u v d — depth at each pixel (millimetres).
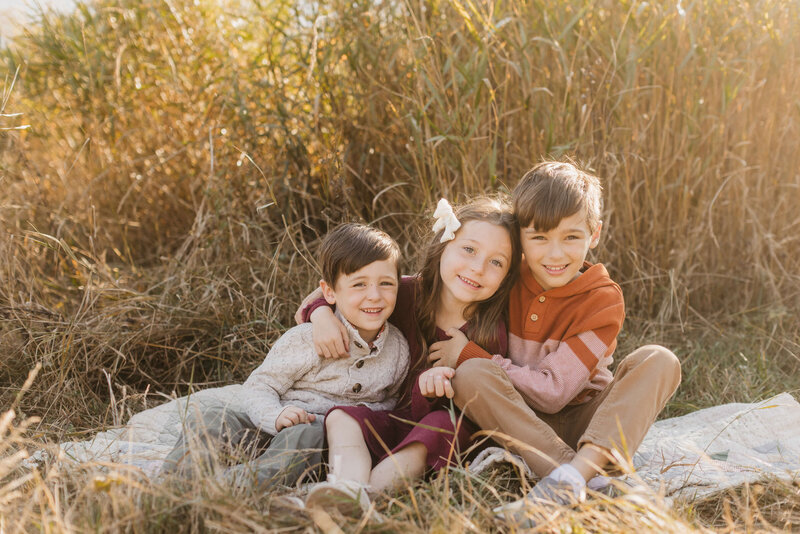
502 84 3080
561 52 2932
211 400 2389
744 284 3494
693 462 2020
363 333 2109
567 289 2039
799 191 3520
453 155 3094
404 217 3365
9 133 3594
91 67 3928
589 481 1830
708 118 3355
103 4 4043
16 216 3256
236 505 1518
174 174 3939
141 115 4012
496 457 1841
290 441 1830
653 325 3191
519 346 2102
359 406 1937
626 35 3189
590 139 3170
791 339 3072
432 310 2137
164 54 3906
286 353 2064
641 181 3283
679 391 2762
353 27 3357
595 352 1979
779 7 3371
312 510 1520
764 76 3430
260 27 3900
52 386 2516
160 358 2873
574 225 1952
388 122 3428
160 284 3078
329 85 3414
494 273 2016
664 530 1475
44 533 1400
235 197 3426
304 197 3393
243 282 3125
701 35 3281
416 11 3217
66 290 3242
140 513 1453
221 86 3602
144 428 2301
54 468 1638
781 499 1772
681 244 3350
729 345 3096
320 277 3064
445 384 1876
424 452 1836
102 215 3904
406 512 1614
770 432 2242
